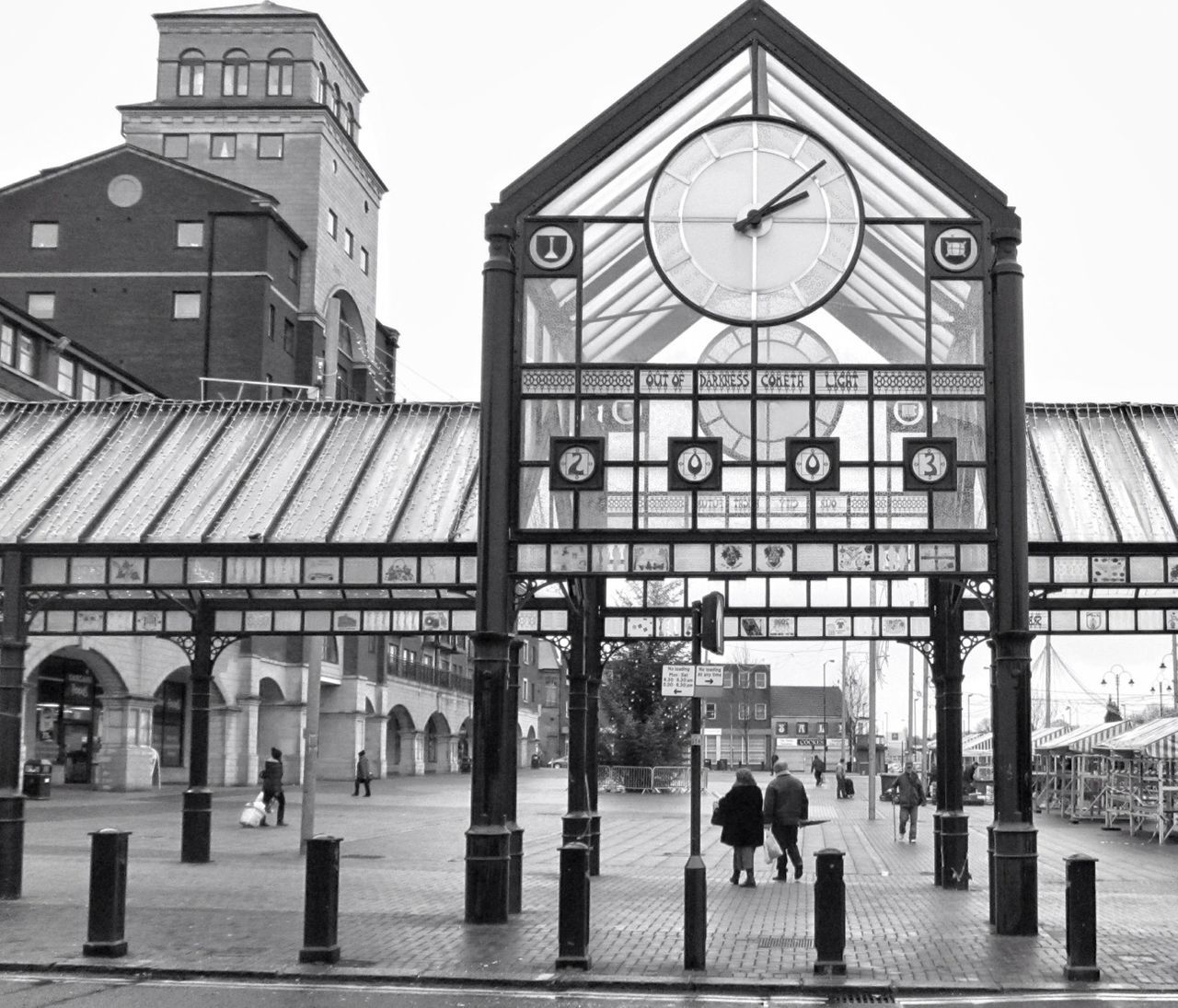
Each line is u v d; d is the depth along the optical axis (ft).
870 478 55.57
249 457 71.15
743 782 72.90
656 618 81.30
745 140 58.18
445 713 296.51
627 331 57.31
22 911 56.08
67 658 170.30
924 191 57.26
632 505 56.08
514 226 57.98
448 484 67.62
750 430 56.34
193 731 78.74
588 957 44.75
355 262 249.34
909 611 79.97
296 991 41.32
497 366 56.70
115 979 43.16
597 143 58.13
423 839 98.43
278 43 232.94
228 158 229.66
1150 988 42.27
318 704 86.38
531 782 240.94
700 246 57.62
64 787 162.61
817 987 41.93
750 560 55.72
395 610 78.23
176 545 63.10
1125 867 86.12
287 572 62.85
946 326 56.54
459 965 44.98
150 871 73.46
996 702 54.44
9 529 64.69
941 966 45.75
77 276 209.97
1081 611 77.25
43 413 76.84
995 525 54.75
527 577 56.18
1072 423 70.18
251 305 208.54
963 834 71.15
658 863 86.07
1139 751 120.88
